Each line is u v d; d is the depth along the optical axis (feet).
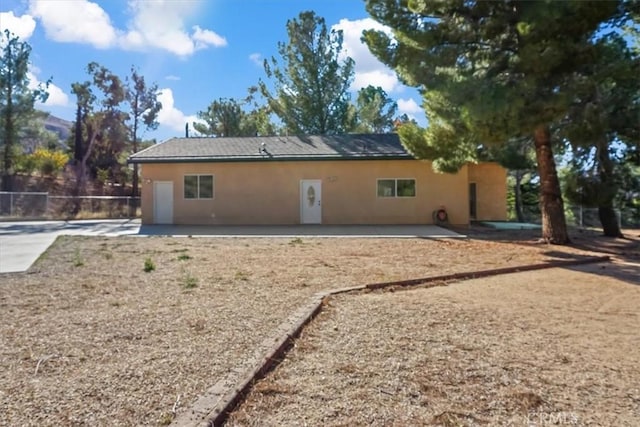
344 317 15.30
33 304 16.81
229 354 11.27
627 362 11.09
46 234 48.03
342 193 59.57
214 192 60.54
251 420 8.04
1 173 87.71
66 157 106.01
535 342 12.64
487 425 7.90
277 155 59.52
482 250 34.45
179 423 7.75
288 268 25.63
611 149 45.21
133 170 117.39
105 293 18.78
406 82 39.68
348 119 95.35
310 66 90.43
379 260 29.09
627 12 33.22
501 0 33.04
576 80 30.25
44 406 8.44
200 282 21.24
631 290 20.49
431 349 11.94
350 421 7.99
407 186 58.90
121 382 9.55
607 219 46.16
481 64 35.47
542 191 39.37
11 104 85.87
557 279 23.43
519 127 30.14
